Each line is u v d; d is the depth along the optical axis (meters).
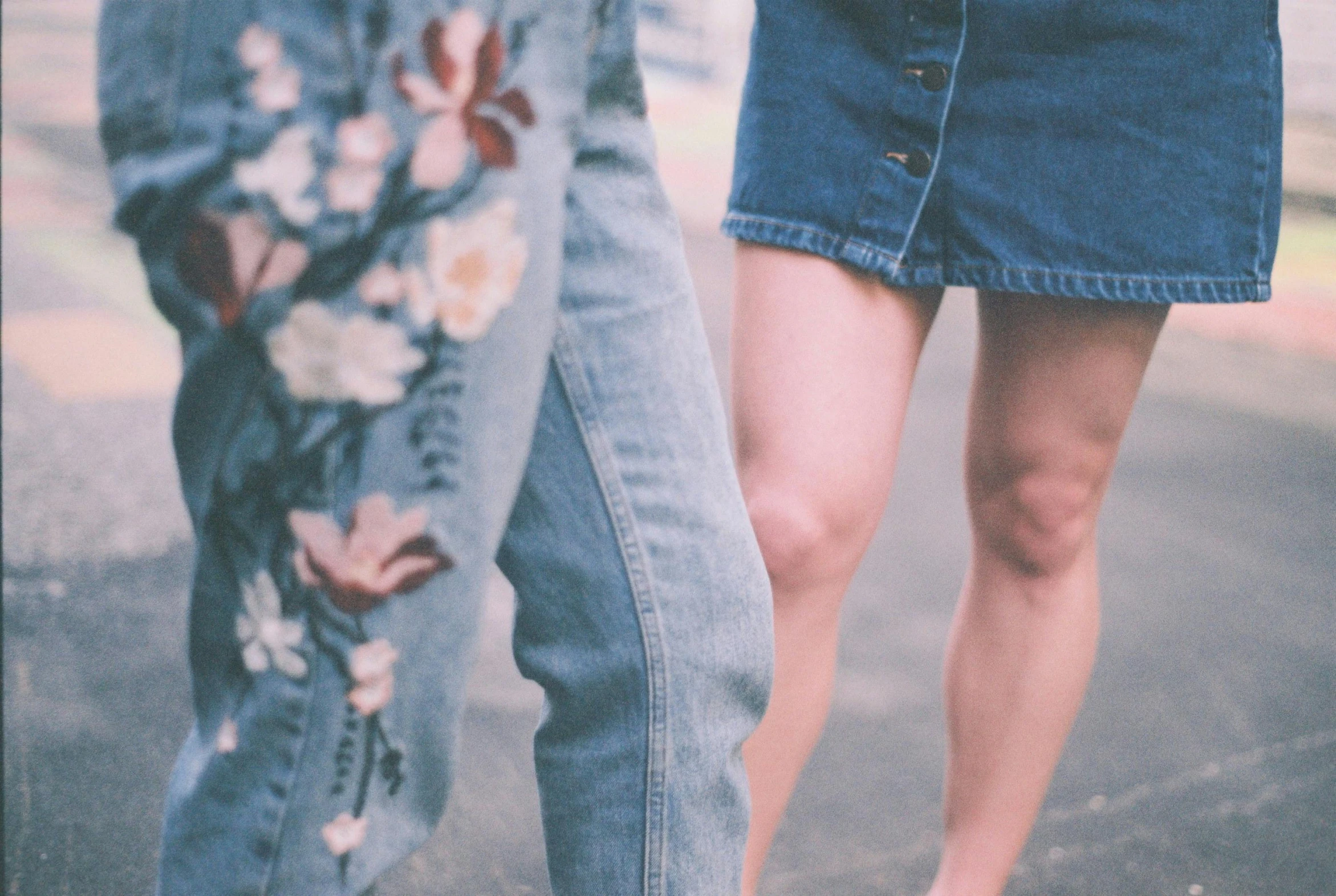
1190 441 4.09
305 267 1.09
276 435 1.11
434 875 1.97
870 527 1.64
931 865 2.04
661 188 1.27
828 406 1.59
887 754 2.29
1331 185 9.11
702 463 1.28
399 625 1.15
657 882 1.30
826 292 1.60
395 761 1.18
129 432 3.43
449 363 1.13
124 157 1.11
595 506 1.25
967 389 4.38
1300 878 2.06
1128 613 2.82
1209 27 1.57
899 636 2.63
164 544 2.81
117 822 2.01
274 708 1.15
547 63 1.14
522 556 1.27
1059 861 2.06
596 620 1.27
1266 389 4.78
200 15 1.09
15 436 3.34
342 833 1.18
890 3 1.58
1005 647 1.75
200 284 1.10
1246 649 2.68
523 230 1.14
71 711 2.25
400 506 1.14
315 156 1.09
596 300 1.23
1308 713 2.48
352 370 1.11
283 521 1.13
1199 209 1.58
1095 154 1.57
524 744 2.26
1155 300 1.58
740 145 1.65
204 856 1.18
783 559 1.59
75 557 2.71
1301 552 3.20
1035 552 1.71
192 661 1.17
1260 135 1.60
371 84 1.09
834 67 1.60
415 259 1.11
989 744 1.76
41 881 1.89
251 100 1.08
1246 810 2.21
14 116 9.24
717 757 1.31
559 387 1.24
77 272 5.11
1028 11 1.55
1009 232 1.58
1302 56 10.68
